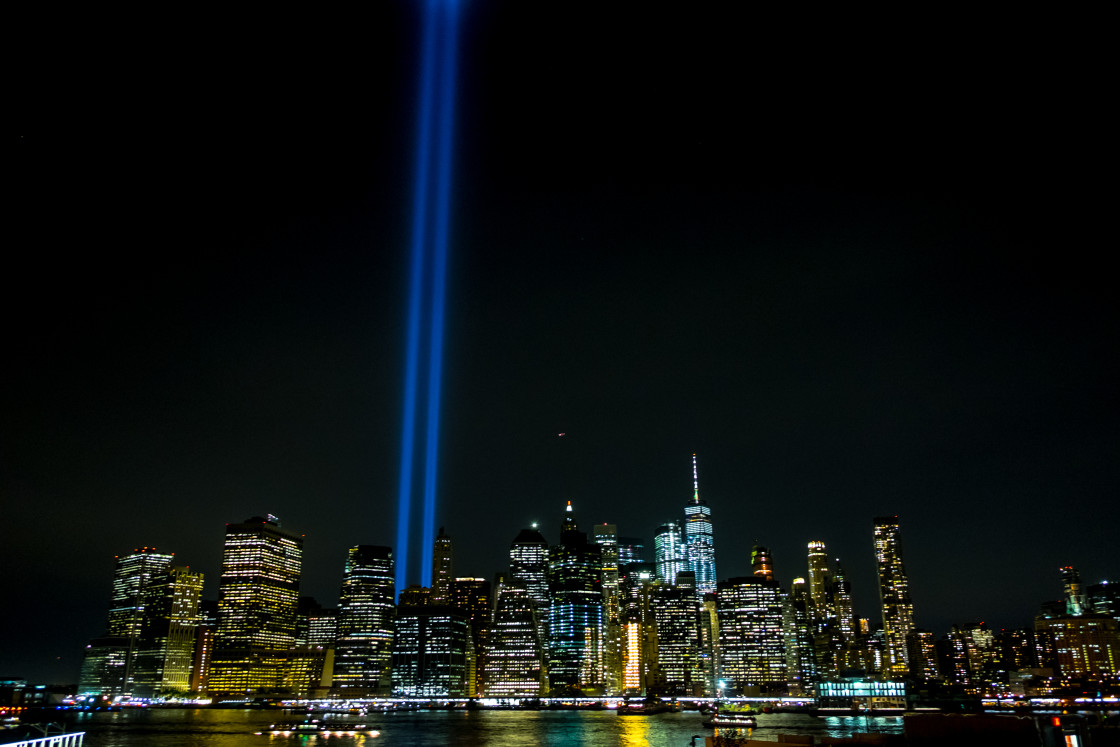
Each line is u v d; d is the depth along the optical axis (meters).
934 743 49.53
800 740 65.50
